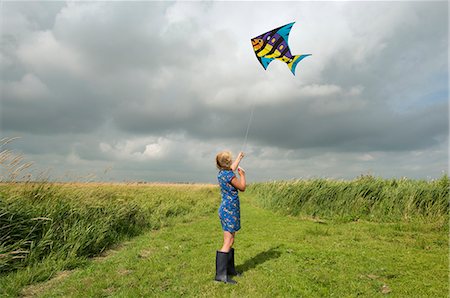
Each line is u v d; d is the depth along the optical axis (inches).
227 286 191.0
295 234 351.3
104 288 193.9
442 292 186.4
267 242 309.0
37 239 259.8
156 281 200.5
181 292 182.9
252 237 336.2
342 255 258.5
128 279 206.1
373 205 483.2
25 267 229.6
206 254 268.1
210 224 435.5
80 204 333.7
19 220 252.8
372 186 506.0
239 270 223.5
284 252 268.8
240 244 303.3
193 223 451.5
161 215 478.6
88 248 278.5
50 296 183.0
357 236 338.3
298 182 605.0
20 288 195.6
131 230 371.2
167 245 308.0
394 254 265.0
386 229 381.1
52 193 326.0
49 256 245.0
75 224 288.5
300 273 214.7
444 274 217.0
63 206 305.6
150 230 401.7
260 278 203.6
